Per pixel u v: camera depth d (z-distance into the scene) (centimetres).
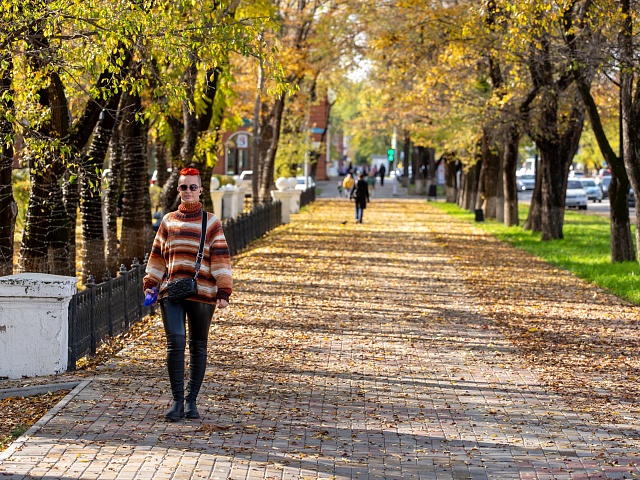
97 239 1880
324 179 10475
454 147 4356
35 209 1512
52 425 824
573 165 11362
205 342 866
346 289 1969
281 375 1090
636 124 2220
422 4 2730
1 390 977
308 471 715
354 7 3572
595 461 764
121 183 2488
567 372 1141
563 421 899
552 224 3272
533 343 1345
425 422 889
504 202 4094
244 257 2661
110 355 1229
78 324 1159
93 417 854
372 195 7494
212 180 4362
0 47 1166
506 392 1027
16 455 729
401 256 2745
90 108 1506
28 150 1313
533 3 1925
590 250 2902
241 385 1022
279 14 3625
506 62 2802
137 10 1223
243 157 8088
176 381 852
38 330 1076
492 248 3034
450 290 1984
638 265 2323
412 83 3784
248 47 1348
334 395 993
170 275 852
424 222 4350
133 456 728
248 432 820
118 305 1375
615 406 966
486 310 1692
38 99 1302
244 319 1528
